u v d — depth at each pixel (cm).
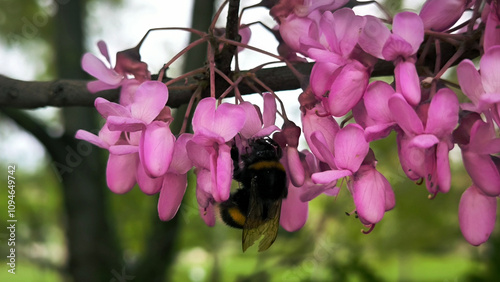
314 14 19
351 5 19
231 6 18
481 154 16
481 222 17
